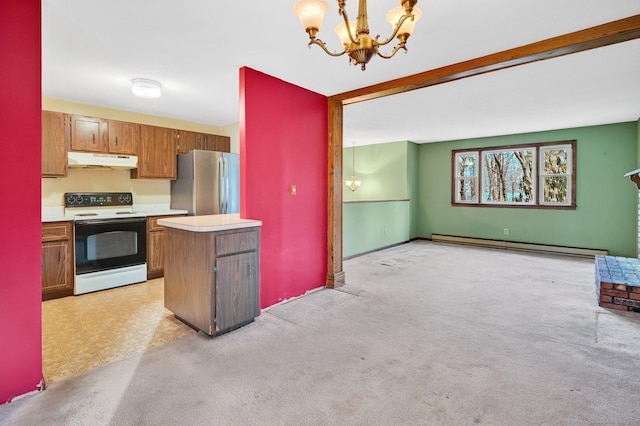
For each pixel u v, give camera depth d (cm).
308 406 172
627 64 292
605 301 319
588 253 562
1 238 169
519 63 264
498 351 230
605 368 207
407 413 166
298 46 249
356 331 265
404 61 277
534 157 616
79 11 199
